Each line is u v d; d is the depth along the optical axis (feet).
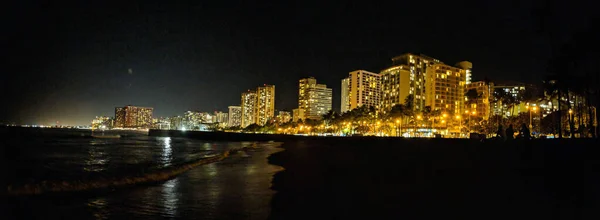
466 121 520.83
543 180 49.16
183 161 118.73
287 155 133.90
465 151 92.22
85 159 133.28
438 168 70.08
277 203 43.19
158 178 66.59
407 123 552.82
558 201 37.55
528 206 35.99
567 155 67.15
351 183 57.00
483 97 600.39
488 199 39.81
